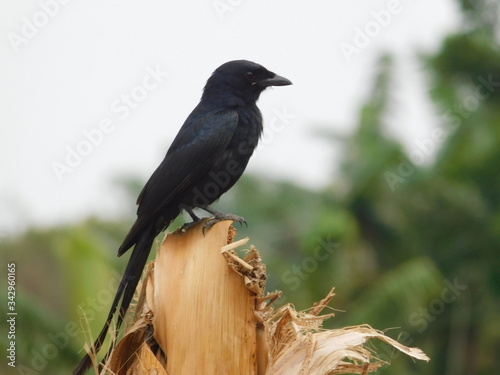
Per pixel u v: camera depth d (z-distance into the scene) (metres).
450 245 18.70
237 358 6.26
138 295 7.36
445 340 18.36
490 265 18.44
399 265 17.70
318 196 18.41
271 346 6.42
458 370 18.02
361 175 18.19
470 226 18.77
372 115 19.27
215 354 6.28
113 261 13.84
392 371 15.91
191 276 6.52
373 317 15.66
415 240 18.56
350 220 17.52
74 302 12.90
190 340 6.34
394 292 15.81
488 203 19.14
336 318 16.39
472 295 18.48
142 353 6.34
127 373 6.55
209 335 6.32
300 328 6.46
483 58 20.14
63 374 12.71
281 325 6.55
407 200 18.80
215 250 6.59
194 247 6.70
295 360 6.24
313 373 6.10
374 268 17.94
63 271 14.16
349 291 17.00
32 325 12.48
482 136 19.50
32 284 16.80
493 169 19.09
